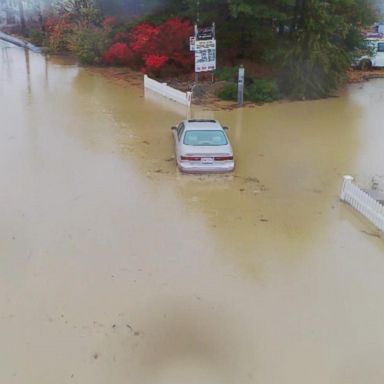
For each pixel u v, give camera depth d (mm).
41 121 16766
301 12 22328
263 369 5906
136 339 6367
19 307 6949
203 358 6066
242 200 10648
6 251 8391
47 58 32688
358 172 12586
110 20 29016
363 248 8719
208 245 8703
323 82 22219
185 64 24062
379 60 28719
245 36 23969
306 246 8734
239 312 6906
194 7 22703
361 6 24000
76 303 7055
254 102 20594
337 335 6492
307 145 14812
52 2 39344
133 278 7676
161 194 10828
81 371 5848
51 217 9633
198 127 12602
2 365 5914
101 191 10914
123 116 17703
